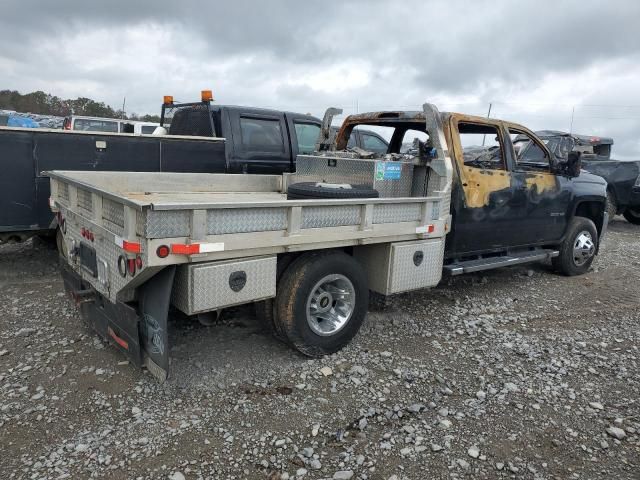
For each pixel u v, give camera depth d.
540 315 5.46
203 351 4.13
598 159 13.87
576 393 3.75
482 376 3.94
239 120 7.39
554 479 2.81
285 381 3.72
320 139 6.27
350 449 2.98
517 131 5.95
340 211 3.91
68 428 3.09
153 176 5.42
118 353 4.07
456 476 2.80
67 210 4.28
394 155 5.34
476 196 5.39
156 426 3.13
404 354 4.28
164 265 3.09
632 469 2.91
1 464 2.74
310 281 3.88
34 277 6.06
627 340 4.83
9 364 3.86
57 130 5.85
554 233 6.66
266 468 2.79
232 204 3.27
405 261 4.50
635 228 12.97
